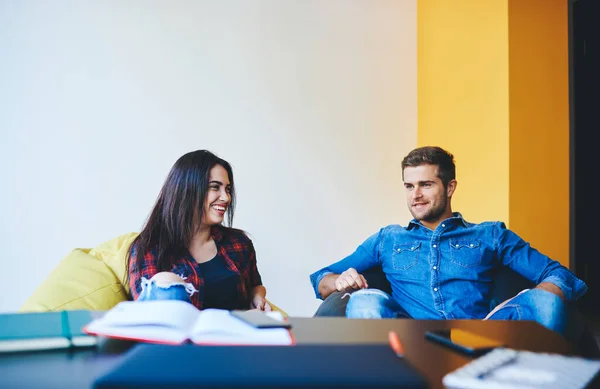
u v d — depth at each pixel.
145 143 3.27
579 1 3.45
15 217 3.02
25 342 0.88
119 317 0.94
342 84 3.71
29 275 3.03
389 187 3.82
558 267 1.83
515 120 3.15
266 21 3.54
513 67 3.15
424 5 3.83
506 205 3.13
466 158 3.42
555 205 3.32
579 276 3.62
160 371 0.63
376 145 3.79
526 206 3.20
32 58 3.06
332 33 3.70
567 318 1.51
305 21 3.63
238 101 3.47
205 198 1.85
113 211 3.20
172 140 3.32
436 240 1.98
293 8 3.60
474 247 1.95
